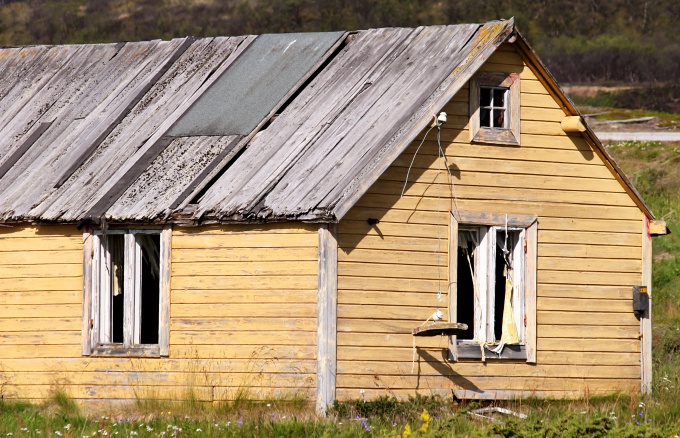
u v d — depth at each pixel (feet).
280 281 165.68
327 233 162.09
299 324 163.94
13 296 182.60
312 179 167.32
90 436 137.80
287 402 161.79
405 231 168.04
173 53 214.28
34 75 224.12
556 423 133.39
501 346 173.88
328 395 160.66
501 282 181.68
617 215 183.93
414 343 167.43
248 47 208.54
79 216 176.45
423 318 168.25
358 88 185.37
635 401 164.45
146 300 186.29
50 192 185.47
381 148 165.37
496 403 171.63
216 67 206.18
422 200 169.89
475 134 174.09
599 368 180.34
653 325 236.43
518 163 177.47
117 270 179.73
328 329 161.48
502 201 175.83
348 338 163.12
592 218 181.98
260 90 194.49
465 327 160.25
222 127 188.75
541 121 179.52
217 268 169.89
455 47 180.65
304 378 163.12
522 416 156.15
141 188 179.22
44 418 156.25
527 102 178.91
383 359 165.07
